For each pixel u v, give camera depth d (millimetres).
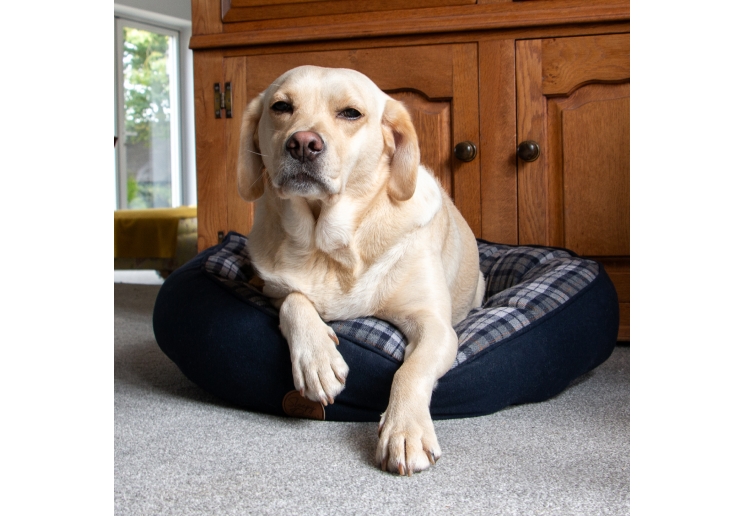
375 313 1645
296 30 2479
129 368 2127
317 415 1545
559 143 2377
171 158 9242
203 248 2639
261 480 1182
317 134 1450
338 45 2484
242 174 1729
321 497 1104
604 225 2352
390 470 1206
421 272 1616
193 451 1341
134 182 8852
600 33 2293
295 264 1637
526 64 2359
